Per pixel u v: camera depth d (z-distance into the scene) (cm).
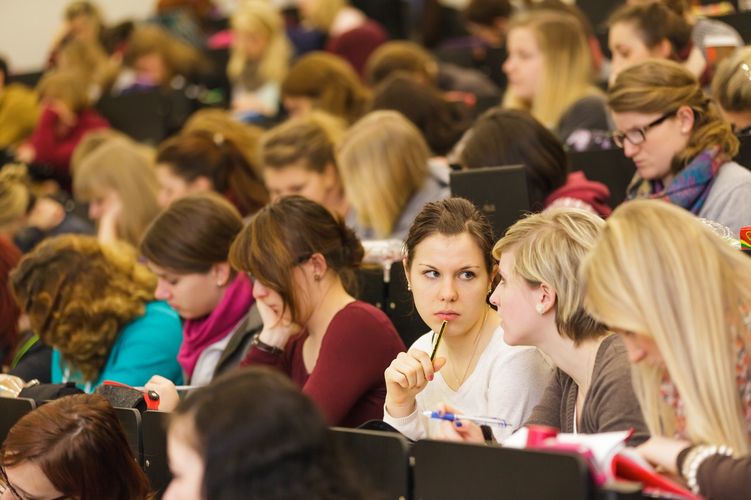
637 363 505
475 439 547
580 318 557
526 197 769
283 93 1302
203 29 1933
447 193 968
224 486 362
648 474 454
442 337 651
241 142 1109
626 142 794
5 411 688
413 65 1321
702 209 767
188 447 375
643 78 786
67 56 1764
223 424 365
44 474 591
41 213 1255
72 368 845
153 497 612
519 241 573
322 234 710
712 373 471
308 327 722
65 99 1562
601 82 1180
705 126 775
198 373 825
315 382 684
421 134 1076
